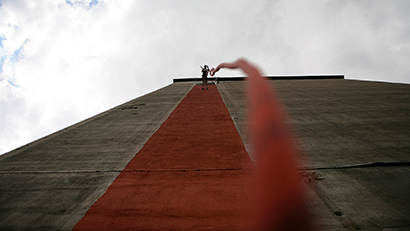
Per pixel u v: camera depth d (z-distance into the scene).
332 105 10.09
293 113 8.90
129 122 8.45
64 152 5.95
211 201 3.77
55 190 4.27
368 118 7.92
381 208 3.45
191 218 3.43
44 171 4.98
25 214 3.66
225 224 3.28
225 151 5.61
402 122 7.34
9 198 4.08
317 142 5.99
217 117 8.64
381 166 4.68
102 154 5.74
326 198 3.69
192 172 4.71
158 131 7.30
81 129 7.80
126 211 3.64
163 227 3.29
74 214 3.62
